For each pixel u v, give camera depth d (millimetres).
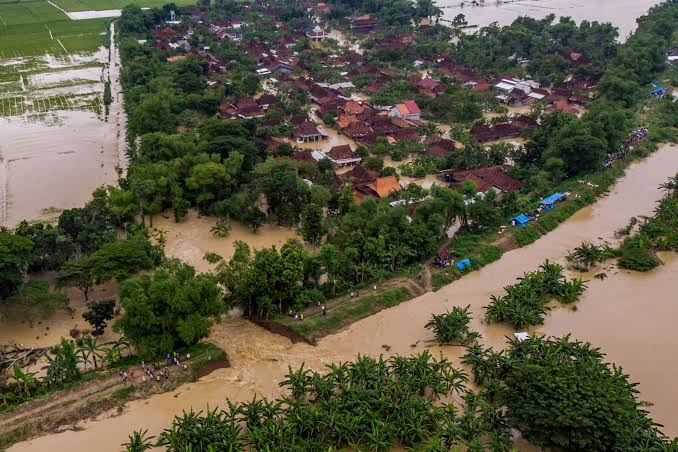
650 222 104625
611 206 116125
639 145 143250
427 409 60656
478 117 159125
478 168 125438
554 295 86812
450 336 76312
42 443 60875
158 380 68875
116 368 70438
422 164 128250
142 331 70562
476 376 68750
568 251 100000
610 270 93875
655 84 188375
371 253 90438
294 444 56938
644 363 72500
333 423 58656
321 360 74188
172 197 109125
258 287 79062
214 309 73312
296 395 64750
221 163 117875
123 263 83625
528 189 117125
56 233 89812
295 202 105750
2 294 78875
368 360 67562
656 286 89500
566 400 55938
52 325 79125
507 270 94562
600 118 130875
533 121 153375
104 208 100625
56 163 130000
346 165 131875
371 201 98938
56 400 65312
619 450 53656
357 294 86438
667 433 61812
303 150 133375
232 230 106625
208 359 72062
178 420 59719
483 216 102625
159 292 70562
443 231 101750
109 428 62875
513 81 183625
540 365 63312
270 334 78875
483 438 59656
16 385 67188
